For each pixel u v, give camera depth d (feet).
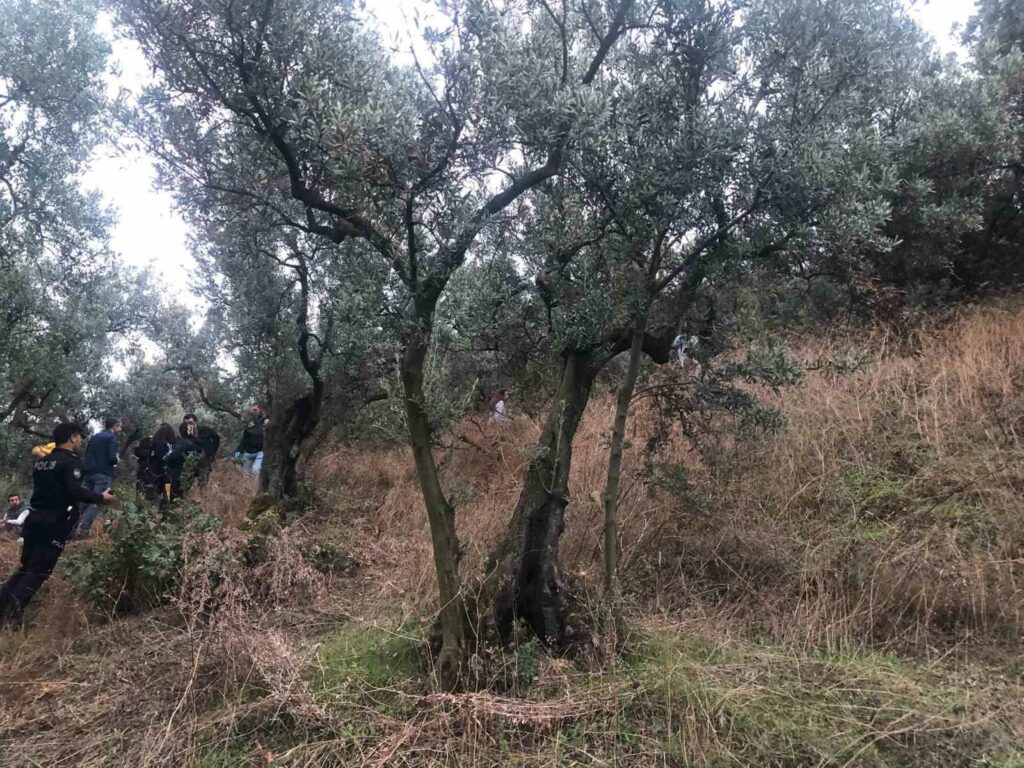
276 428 24.97
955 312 23.81
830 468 17.10
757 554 14.35
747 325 13.35
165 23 10.85
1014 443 16.17
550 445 12.00
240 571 14.55
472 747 9.10
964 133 18.53
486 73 9.89
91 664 12.96
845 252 10.99
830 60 10.89
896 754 8.66
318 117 9.51
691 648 11.53
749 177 10.61
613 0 11.55
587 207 11.78
